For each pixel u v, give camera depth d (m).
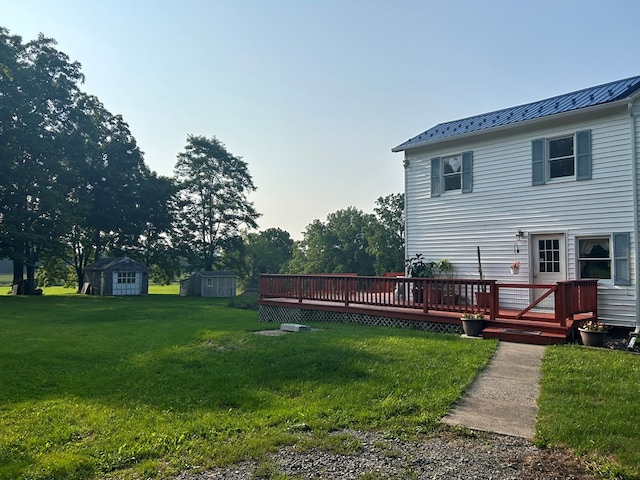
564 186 11.53
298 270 58.41
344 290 13.07
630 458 3.80
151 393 6.01
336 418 4.87
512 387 5.99
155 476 3.62
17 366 7.77
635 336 9.55
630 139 10.46
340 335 10.03
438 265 13.93
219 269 44.91
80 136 33.59
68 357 8.57
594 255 11.12
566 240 11.47
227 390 6.09
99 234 38.41
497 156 12.87
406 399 5.44
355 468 3.71
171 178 41.62
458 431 4.50
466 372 6.60
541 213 11.93
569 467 3.71
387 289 13.91
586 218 11.12
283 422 4.82
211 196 42.75
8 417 5.07
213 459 3.92
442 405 5.23
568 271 11.41
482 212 13.13
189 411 5.24
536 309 11.97
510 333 9.24
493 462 3.82
